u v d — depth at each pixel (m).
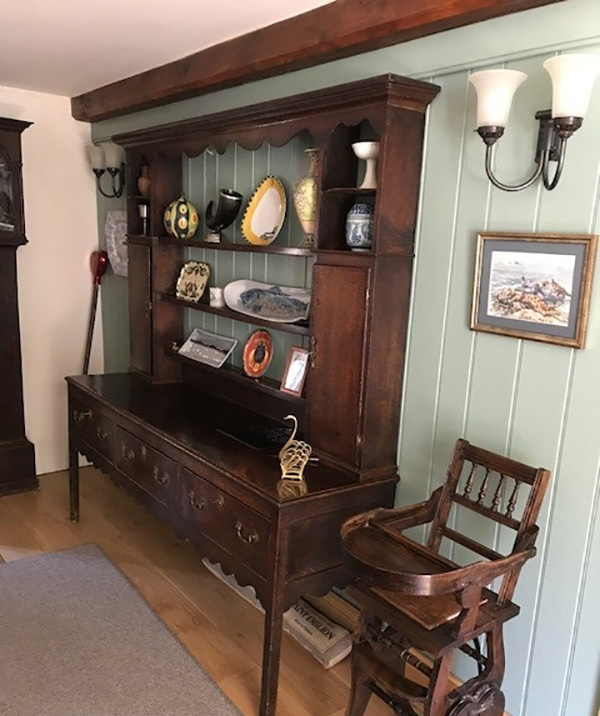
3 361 3.45
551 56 1.65
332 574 2.05
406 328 2.09
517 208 1.77
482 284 1.86
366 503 2.09
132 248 3.23
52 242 3.68
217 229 2.78
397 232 1.98
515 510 1.88
